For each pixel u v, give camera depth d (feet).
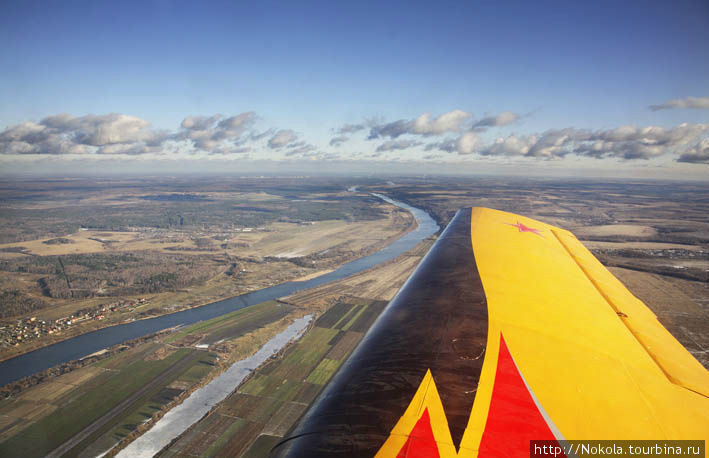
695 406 13.09
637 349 16.55
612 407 12.46
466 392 12.27
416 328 16.25
